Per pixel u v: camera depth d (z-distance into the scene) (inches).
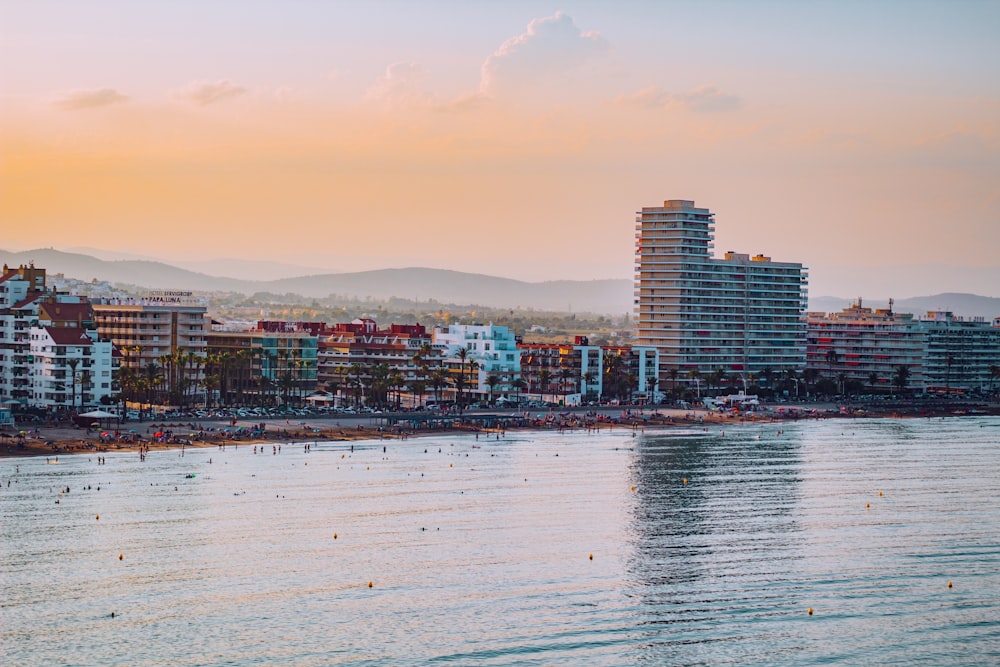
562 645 6924.2
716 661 6742.1
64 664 6535.4
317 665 6579.7
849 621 7377.0
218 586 7834.6
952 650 6968.5
